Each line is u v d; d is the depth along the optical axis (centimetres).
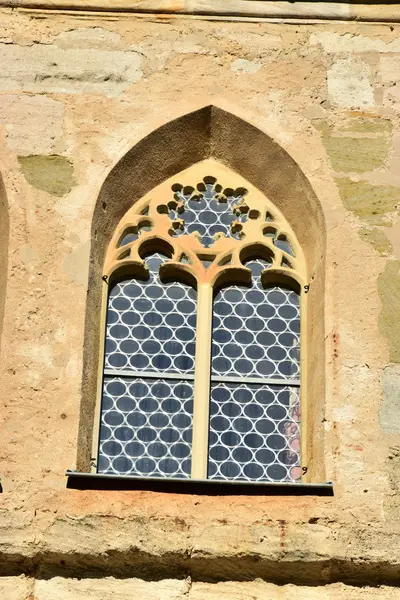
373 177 1741
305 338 1691
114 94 1784
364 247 1691
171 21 1842
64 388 1590
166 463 1627
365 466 1552
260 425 1653
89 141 1750
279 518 1507
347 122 1778
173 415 1650
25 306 1636
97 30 1830
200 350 1678
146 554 1485
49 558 1485
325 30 1847
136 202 1772
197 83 1798
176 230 1762
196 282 1723
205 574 1489
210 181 1802
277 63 1819
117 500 1510
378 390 1602
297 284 1736
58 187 1716
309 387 1655
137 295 1720
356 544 1498
